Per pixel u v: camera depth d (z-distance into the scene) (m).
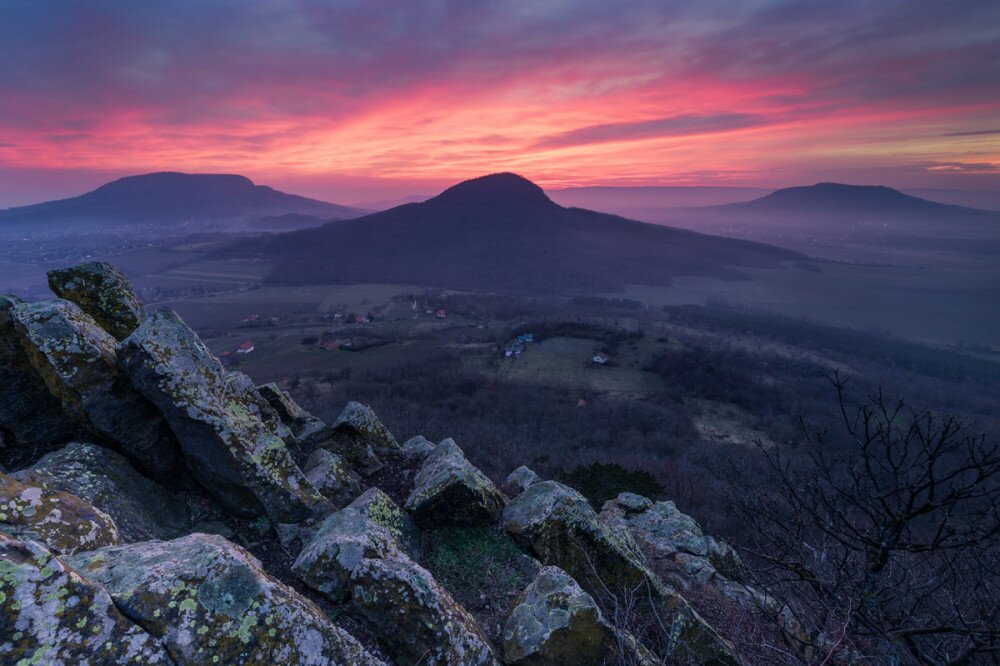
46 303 7.72
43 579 3.73
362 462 11.59
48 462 6.84
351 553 6.48
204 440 7.53
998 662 4.05
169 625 4.15
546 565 8.16
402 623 5.86
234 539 7.66
